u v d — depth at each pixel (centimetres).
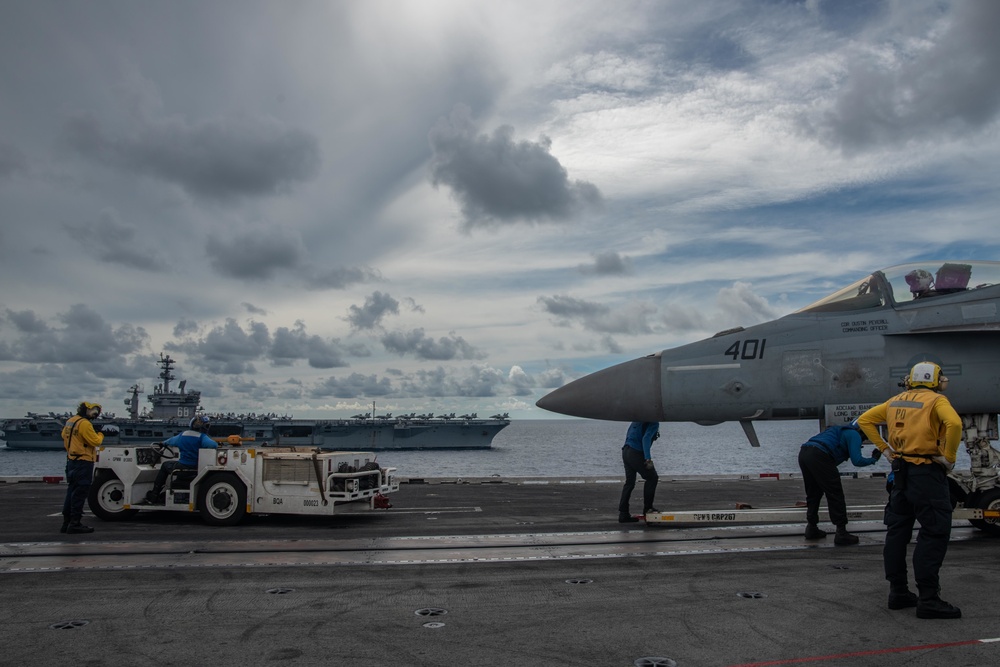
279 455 1005
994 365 830
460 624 496
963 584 596
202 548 799
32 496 1438
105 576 652
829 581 621
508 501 1334
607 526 971
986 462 839
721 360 893
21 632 482
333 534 909
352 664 418
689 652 434
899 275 906
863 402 852
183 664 419
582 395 928
